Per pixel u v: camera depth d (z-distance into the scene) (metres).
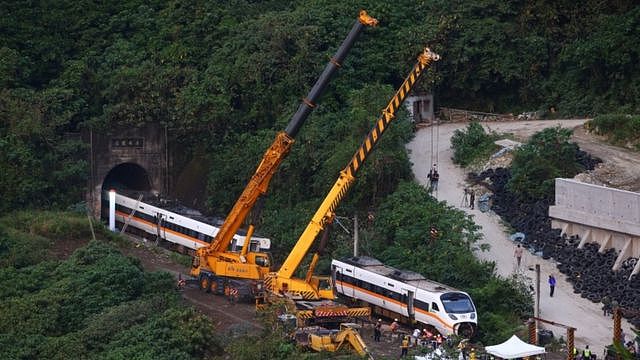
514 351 198.38
